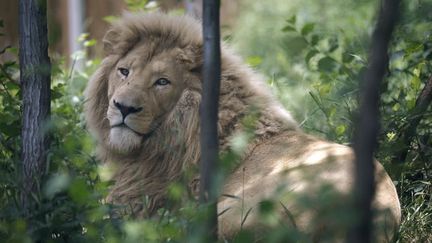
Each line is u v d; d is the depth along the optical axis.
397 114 9.35
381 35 4.41
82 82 12.38
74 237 6.72
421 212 8.57
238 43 18.44
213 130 5.55
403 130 9.25
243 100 8.73
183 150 8.61
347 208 4.53
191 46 8.82
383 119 9.27
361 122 4.43
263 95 8.90
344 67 10.41
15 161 7.23
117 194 8.88
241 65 9.00
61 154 7.08
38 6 7.04
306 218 6.48
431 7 8.18
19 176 6.98
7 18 22.03
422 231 8.28
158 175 8.76
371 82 4.40
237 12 22.73
